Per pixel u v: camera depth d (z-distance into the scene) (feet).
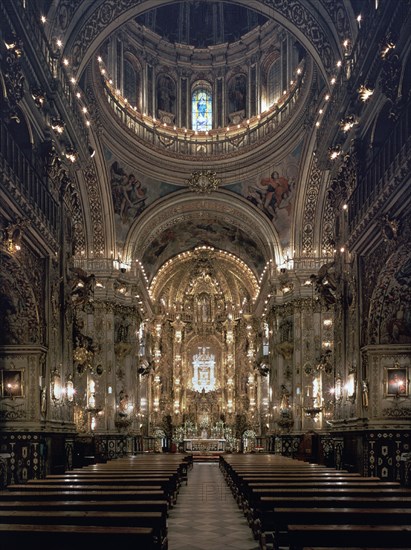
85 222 105.70
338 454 64.49
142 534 17.88
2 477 51.24
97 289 105.81
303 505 25.31
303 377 101.86
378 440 53.06
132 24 105.81
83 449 78.23
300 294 104.06
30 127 52.65
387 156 47.42
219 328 158.20
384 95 47.80
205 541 31.81
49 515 21.18
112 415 103.91
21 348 54.24
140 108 110.52
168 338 156.15
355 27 57.98
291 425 102.83
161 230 122.93
